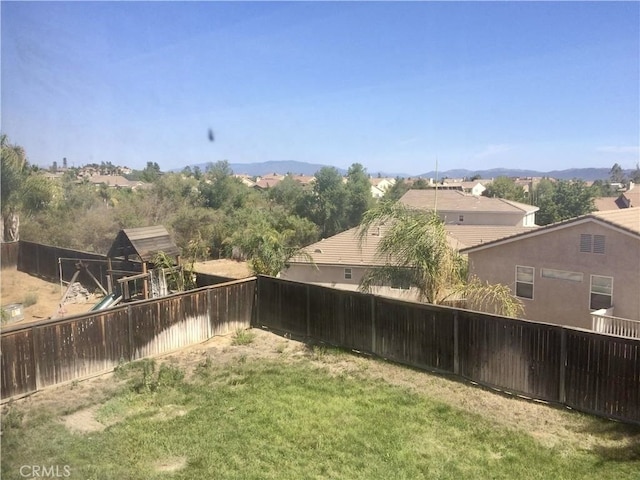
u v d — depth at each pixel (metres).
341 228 42.91
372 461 6.12
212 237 28.03
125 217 15.48
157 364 10.14
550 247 15.66
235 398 8.14
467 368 9.67
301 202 42.94
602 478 5.95
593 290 14.88
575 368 8.29
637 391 7.66
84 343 9.27
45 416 3.70
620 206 53.59
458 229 27.11
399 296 14.37
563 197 54.66
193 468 5.66
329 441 6.62
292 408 7.75
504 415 8.01
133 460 5.46
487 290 14.01
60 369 8.75
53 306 12.18
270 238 17.80
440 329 10.04
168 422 6.99
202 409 7.59
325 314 12.07
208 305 12.18
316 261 22.11
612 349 7.88
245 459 6.00
